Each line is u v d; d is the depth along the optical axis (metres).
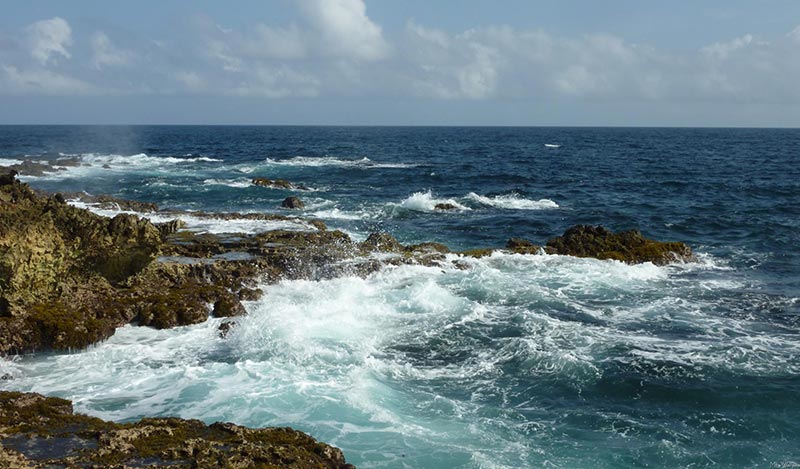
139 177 50.28
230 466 8.62
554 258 23.58
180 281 18.45
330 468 9.32
